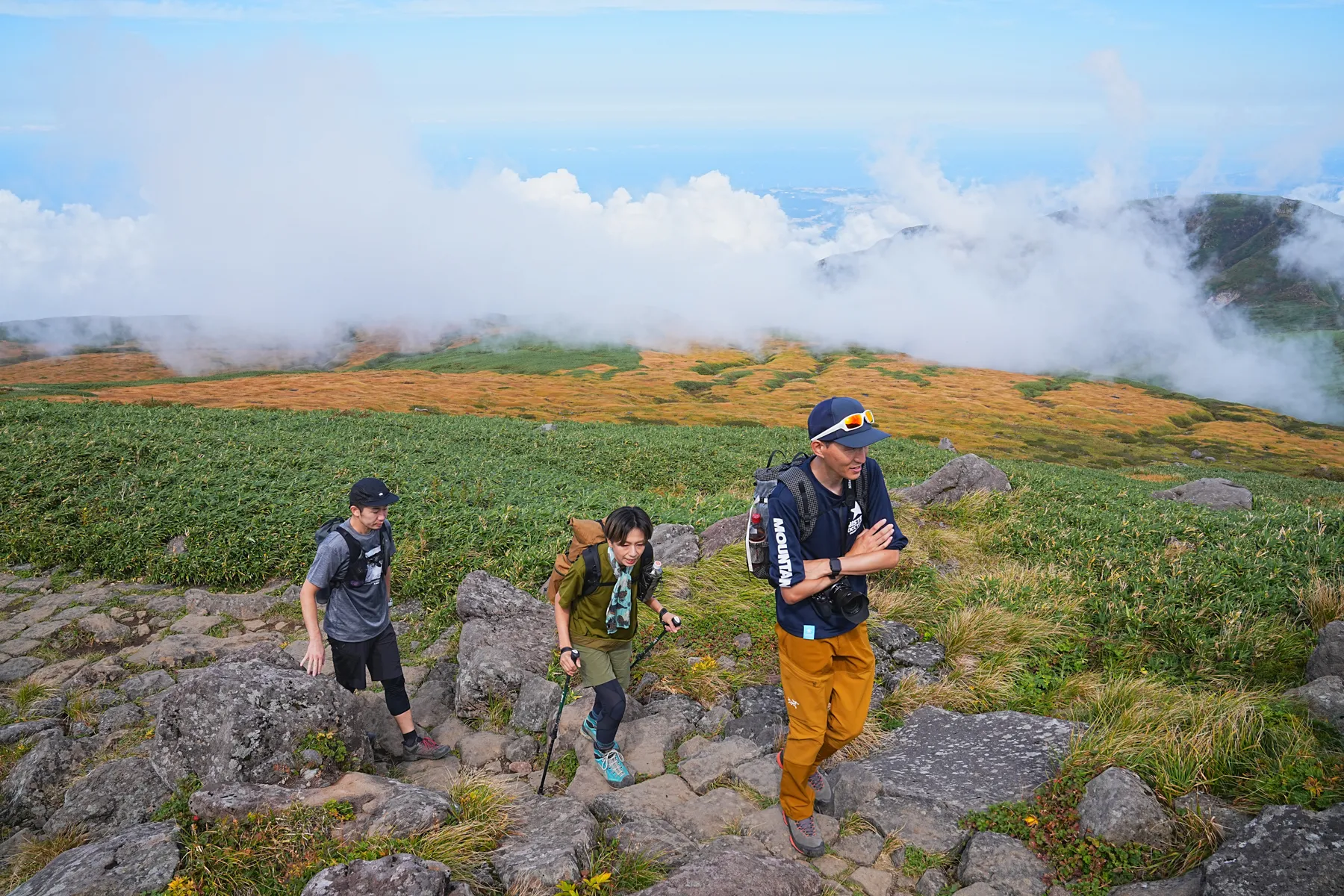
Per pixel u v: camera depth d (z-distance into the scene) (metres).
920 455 27.17
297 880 3.98
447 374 140.25
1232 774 4.59
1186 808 4.31
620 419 98.94
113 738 6.43
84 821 5.21
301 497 12.95
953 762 5.19
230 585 10.27
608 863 4.29
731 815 4.84
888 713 6.14
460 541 10.71
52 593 10.05
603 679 5.29
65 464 14.11
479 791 4.77
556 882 3.95
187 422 21.20
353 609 5.59
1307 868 3.57
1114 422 118.56
